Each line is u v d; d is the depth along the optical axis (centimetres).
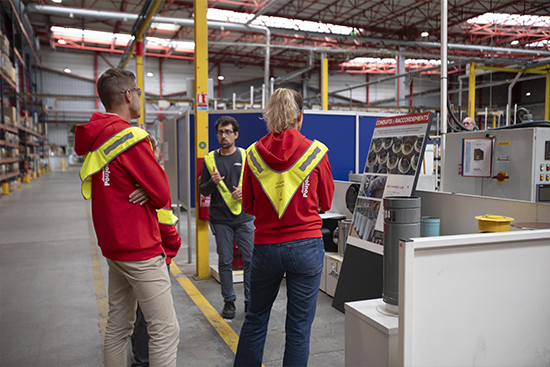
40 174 2153
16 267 458
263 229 180
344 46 1978
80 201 1066
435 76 2577
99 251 535
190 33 2069
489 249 156
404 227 177
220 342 269
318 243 179
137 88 181
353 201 356
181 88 2777
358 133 570
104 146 161
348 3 1639
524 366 168
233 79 2856
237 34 2019
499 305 161
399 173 287
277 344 265
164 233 216
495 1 1520
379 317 171
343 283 317
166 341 175
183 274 432
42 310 329
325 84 1390
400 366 145
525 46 1933
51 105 2556
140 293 170
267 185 178
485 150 387
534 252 166
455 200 278
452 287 151
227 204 306
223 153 319
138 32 981
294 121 182
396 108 1903
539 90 2067
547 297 170
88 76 2608
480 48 1592
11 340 274
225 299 310
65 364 242
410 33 1900
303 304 178
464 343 155
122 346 188
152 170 163
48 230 679
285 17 1658
